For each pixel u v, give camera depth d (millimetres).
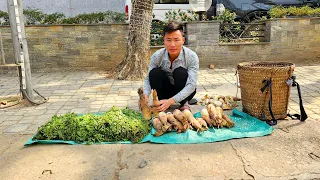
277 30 7203
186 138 2945
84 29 7090
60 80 6215
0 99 4680
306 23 7238
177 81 3525
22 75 4281
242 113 3559
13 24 4160
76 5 10359
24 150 2820
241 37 7465
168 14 7723
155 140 2920
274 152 2688
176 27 3320
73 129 2996
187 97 3688
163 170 2428
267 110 3375
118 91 5117
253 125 3275
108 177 2346
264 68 3213
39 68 7203
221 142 2896
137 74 6094
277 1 8172
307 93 4590
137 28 6031
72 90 5277
